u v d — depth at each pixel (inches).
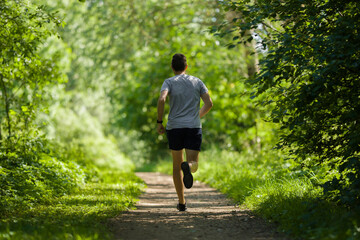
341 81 408.5
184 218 427.8
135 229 369.7
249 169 796.0
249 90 447.8
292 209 386.3
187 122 443.5
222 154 1195.9
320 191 455.8
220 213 461.1
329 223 329.7
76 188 655.8
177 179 470.9
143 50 1705.2
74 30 1787.6
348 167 398.6
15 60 613.6
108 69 1831.9
